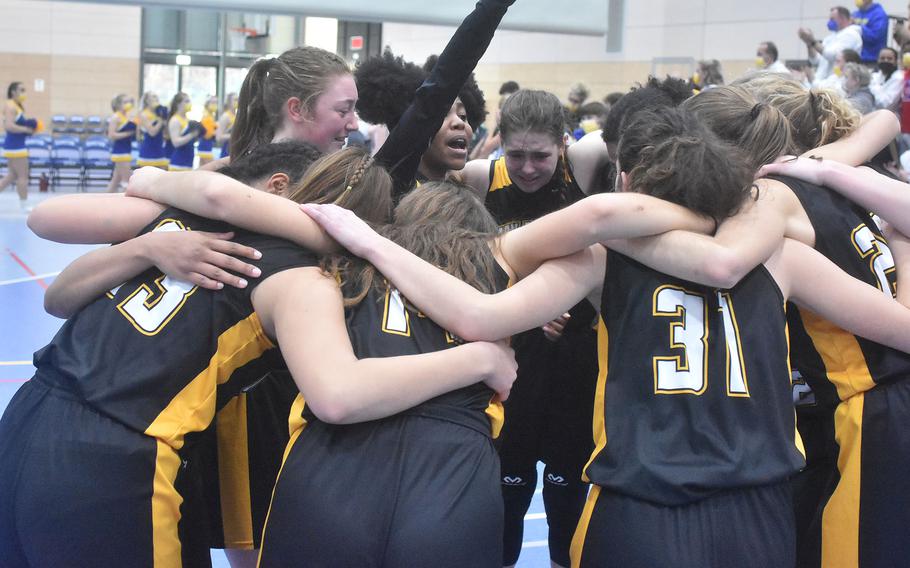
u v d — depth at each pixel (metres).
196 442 2.16
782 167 2.33
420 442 1.89
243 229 2.13
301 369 1.87
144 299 2.08
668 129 2.13
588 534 2.02
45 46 19.81
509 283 2.15
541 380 2.88
